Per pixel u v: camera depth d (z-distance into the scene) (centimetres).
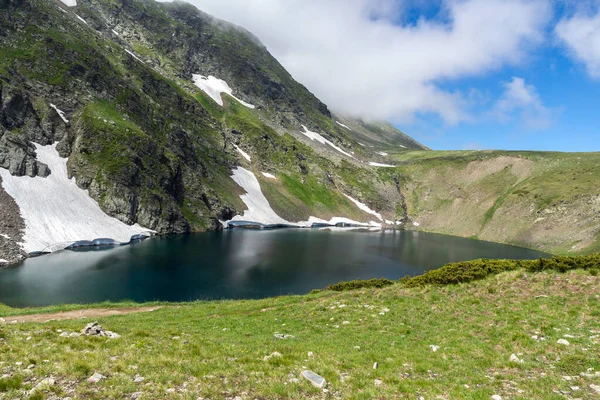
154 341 1731
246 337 2070
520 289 2416
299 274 6862
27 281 5531
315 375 1286
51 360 1300
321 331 2180
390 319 2292
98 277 5953
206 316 2866
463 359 1534
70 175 10312
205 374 1281
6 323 2253
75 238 8525
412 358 1552
